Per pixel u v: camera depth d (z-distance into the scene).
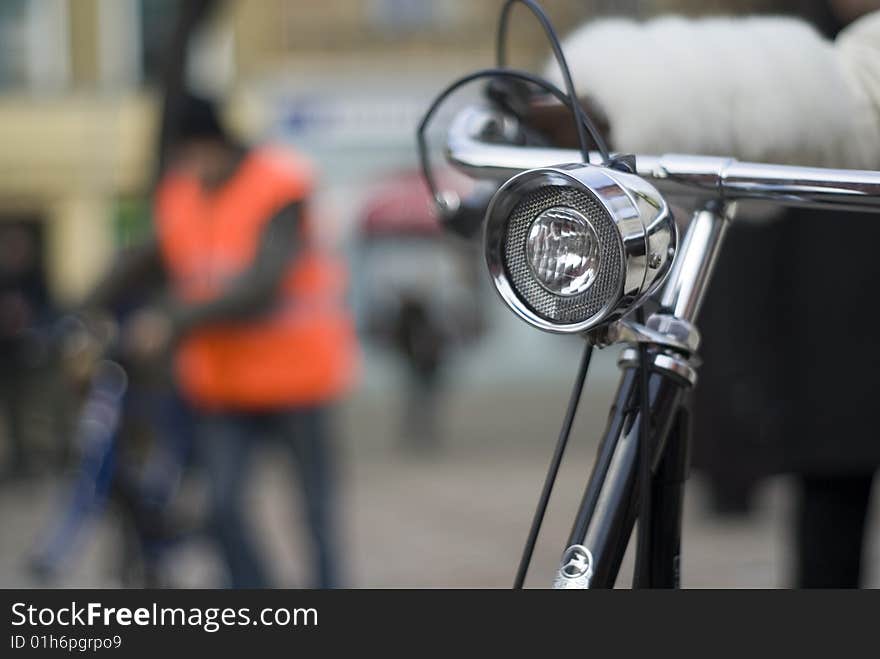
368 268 23.27
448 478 13.04
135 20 23.39
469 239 2.68
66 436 13.42
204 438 5.53
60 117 23.45
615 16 2.44
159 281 6.27
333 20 23.73
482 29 23.97
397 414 22.33
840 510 3.48
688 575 6.85
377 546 8.60
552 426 19.23
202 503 6.66
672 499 1.92
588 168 1.75
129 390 6.55
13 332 13.64
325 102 23.73
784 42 2.21
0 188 23.44
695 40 2.21
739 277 3.44
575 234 1.74
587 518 1.85
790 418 3.42
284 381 5.48
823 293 3.38
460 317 23.73
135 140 23.31
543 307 1.78
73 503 6.82
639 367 1.88
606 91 2.22
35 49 23.47
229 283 5.38
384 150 23.83
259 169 5.58
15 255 13.88
